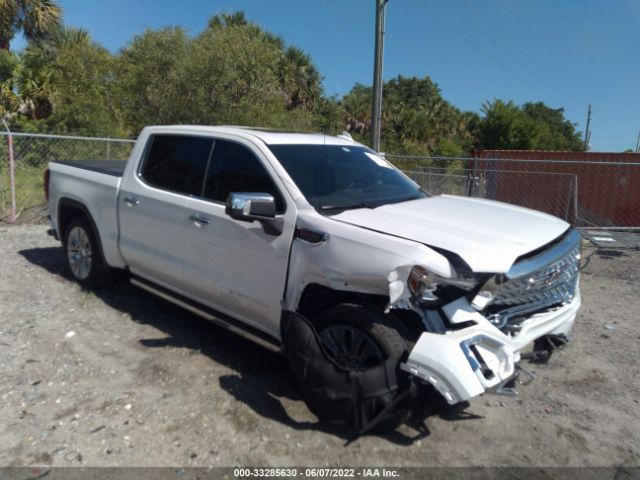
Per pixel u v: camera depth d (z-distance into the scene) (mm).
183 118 15109
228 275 4051
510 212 4051
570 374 4363
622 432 3572
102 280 5660
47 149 12328
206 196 4285
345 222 3459
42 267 6566
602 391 4102
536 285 3387
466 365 2898
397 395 3148
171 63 15320
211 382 3961
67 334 4672
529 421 3672
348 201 3895
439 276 2998
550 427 3605
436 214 3734
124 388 3832
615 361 4613
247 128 4582
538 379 4266
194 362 4262
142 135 5035
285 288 3658
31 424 3361
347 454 3207
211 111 14945
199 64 14570
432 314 3131
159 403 3652
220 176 4242
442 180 12891
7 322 4875
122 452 3135
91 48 18688
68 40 22328
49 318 5016
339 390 3252
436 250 3146
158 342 4598
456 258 3078
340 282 3352
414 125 41844
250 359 4355
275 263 3705
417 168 13719
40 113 21641
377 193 4211
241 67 15008
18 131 18734
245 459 3123
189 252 4344
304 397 3434
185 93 15016
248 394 3812
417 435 3438
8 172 10531
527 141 35281
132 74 16328
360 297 3494
